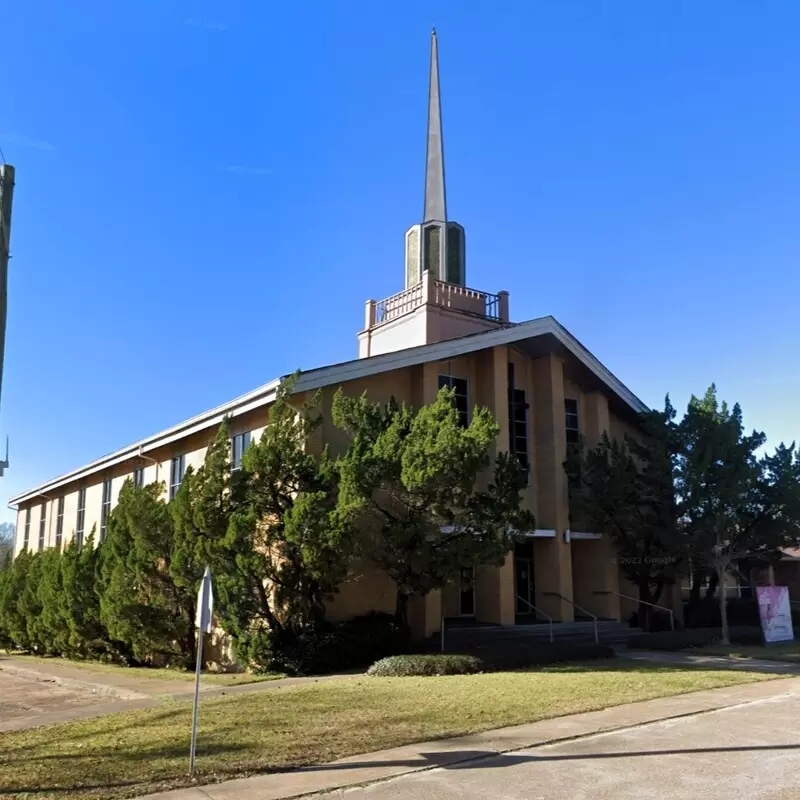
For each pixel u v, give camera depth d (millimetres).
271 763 7625
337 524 14945
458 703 10820
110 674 17547
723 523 20938
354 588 18203
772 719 9820
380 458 15734
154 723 10031
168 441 23516
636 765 7570
